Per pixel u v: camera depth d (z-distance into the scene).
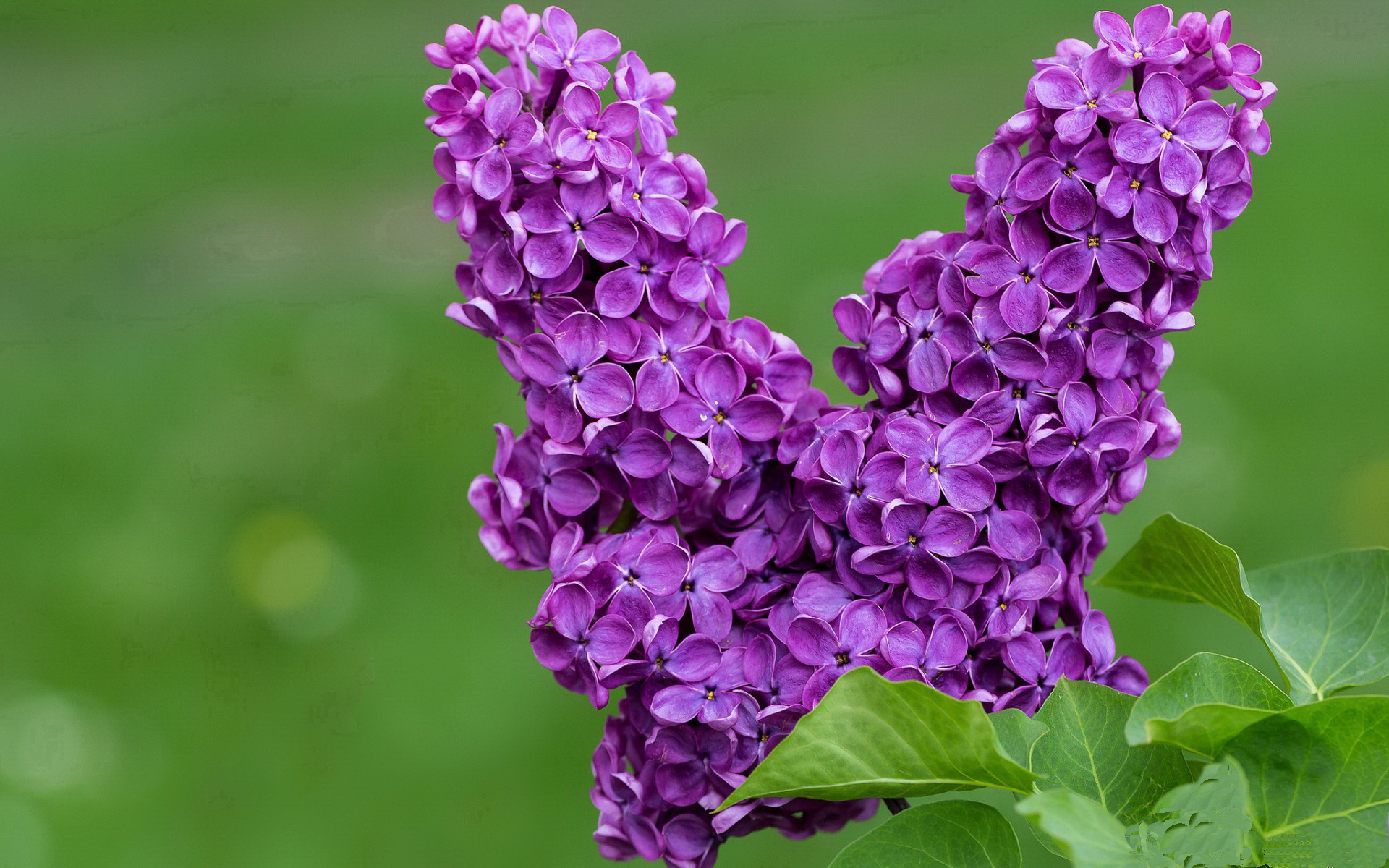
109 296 4.07
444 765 2.08
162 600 2.47
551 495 1.00
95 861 1.98
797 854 1.83
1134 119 0.97
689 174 0.99
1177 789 0.95
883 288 1.00
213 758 2.14
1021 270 0.98
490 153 0.98
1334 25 5.19
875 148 4.47
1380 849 0.95
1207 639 2.02
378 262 4.27
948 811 0.96
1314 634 1.02
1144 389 0.99
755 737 0.99
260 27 7.19
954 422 0.98
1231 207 0.98
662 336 0.99
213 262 4.34
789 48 5.77
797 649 0.98
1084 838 0.93
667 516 0.99
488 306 0.99
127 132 5.69
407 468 2.76
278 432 2.94
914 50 5.58
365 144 5.31
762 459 1.00
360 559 2.54
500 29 1.00
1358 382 2.60
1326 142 3.77
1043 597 0.98
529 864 1.92
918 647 0.98
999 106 4.80
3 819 2.01
